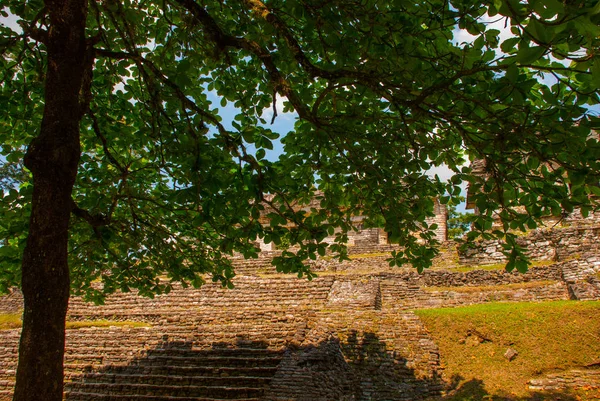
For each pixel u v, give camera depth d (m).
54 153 4.46
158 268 9.16
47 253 4.24
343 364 11.82
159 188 8.46
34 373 3.91
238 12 6.46
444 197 7.07
